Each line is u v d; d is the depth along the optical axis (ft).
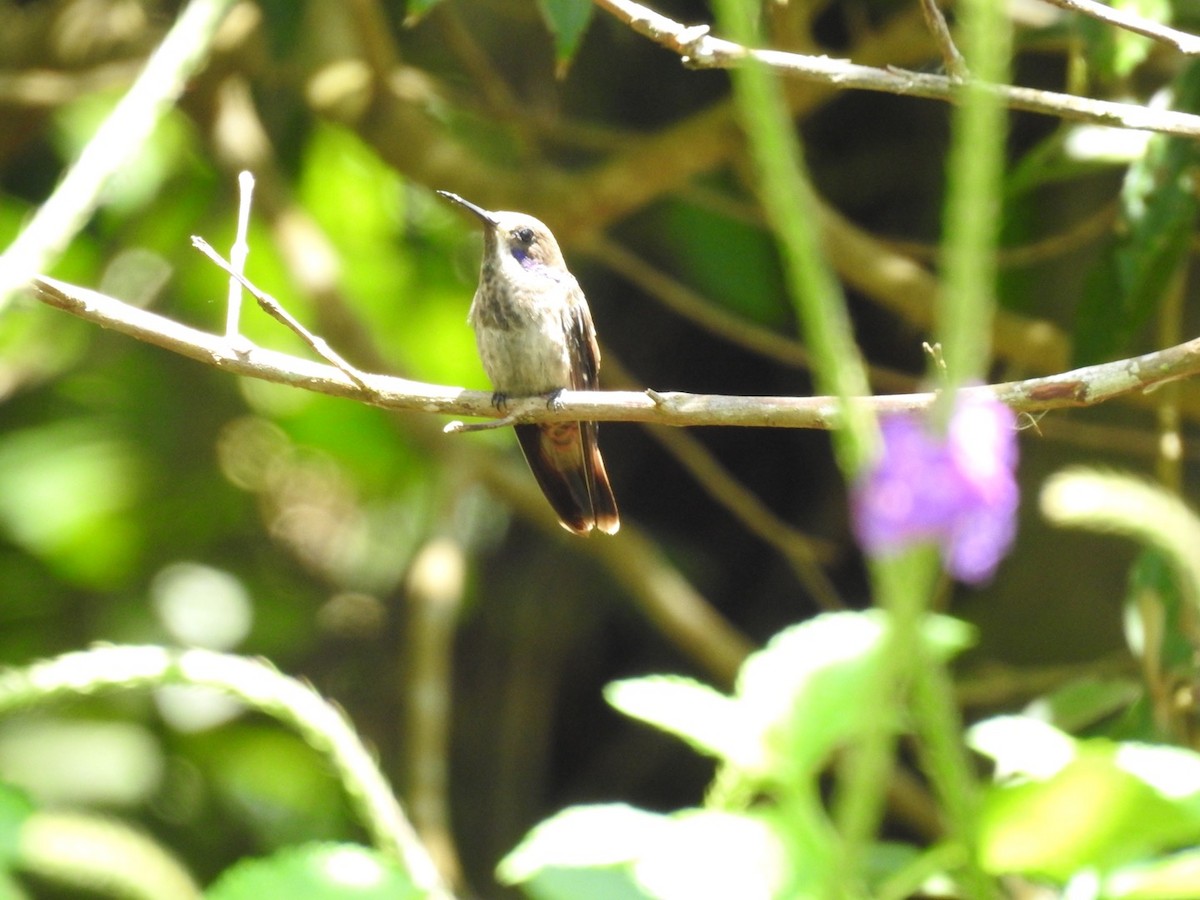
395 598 47.93
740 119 29.55
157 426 45.34
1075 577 34.73
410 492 48.03
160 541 44.96
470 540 46.93
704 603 44.52
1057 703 23.31
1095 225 30.63
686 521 45.85
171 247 44.34
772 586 44.50
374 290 46.68
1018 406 15.26
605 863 8.49
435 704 32.09
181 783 39.88
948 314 4.74
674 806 44.47
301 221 37.19
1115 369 15.08
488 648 46.14
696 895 8.29
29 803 8.13
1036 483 35.86
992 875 8.38
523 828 44.42
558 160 43.98
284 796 40.16
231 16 34.22
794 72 15.83
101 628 43.01
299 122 40.81
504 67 43.32
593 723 45.80
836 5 38.32
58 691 8.47
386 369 36.04
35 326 44.55
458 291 46.32
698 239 39.19
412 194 46.16
